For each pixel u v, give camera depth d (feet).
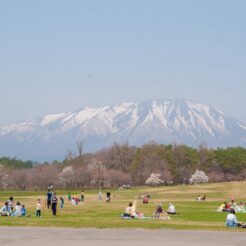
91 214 361.10
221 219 332.80
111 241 207.00
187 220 321.32
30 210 398.62
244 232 241.14
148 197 618.44
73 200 529.86
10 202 361.30
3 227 253.24
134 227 255.29
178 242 205.67
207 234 231.91
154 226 260.62
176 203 562.25
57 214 355.77
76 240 209.15
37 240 208.85
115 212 384.88
